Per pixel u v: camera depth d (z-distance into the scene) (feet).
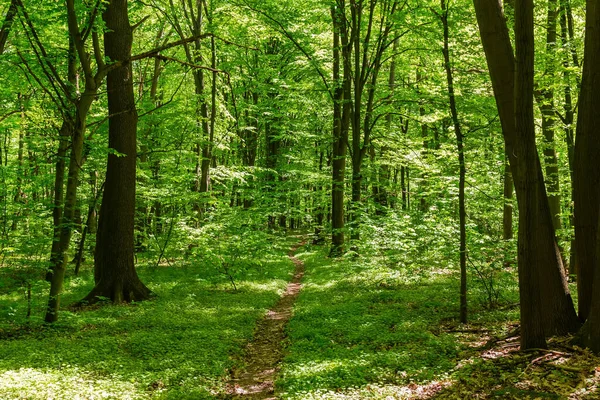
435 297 46.19
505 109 29.58
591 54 29.32
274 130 103.45
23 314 41.42
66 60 51.47
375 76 74.90
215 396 24.57
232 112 93.97
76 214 73.36
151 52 40.22
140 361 29.60
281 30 77.20
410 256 53.16
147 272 68.80
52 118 53.01
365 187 106.32
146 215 79.61
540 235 29.94
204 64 78.48
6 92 52.49
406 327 35.50
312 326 38.45
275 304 51.34
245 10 74.54
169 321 40.24
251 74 90.99
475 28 46.24
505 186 62.95
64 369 27.30
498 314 37.86
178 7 82.07
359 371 26.35
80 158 39.17
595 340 24.77
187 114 75.56
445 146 46.55
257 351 34.45
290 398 22.97
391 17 54.75
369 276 57.93
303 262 85.10
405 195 107.34
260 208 86.28
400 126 107.34
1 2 41.16
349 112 77.87
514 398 20.22
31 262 38.83
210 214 69.00
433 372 25.52
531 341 25.54
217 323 40.16
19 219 52.06
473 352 28.43
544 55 47.01
